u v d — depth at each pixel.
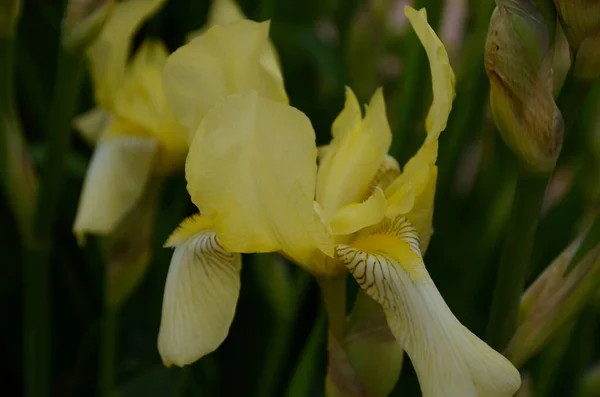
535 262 0.77
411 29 0.66
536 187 0.57
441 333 0.54
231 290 0.57
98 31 0.66
